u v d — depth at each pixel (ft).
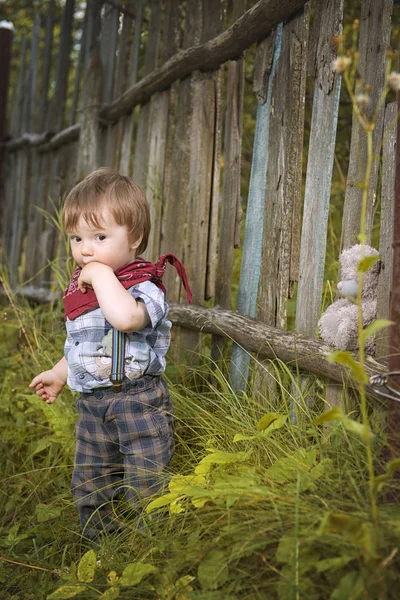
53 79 22.43
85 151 14.44
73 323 7.23
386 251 6.40
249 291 8.86
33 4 22.38
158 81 11.63
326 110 7.42
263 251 8.51
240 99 9.32
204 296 10.09
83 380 7.14
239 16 9.31
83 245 7.10
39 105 18.62
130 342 7.06
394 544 4.77
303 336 7.41
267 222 8.45
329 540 4.88
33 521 8.23
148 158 12.29
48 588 6.69
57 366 8.07
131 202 7.12
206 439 7.72
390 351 5.66
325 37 7.45
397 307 5.62
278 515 5.22
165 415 7.38
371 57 6.79
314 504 5.49
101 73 14.57
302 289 7.75
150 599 5.90
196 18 10.72
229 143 9.52
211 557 5.49
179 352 10.25
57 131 17.28
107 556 6.70
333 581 4.88
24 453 9.97
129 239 7.17
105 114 14.35
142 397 7.11
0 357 13.23
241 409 7.73
